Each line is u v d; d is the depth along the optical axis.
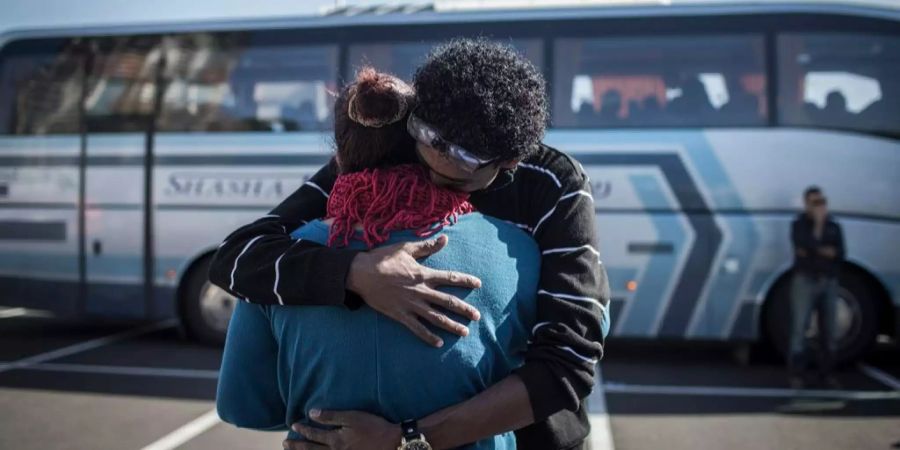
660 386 6.82
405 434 1.44
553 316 1.50
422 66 1.55
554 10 7.79
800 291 6.93
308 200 1.79
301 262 1.47
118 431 5.36
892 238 7.32
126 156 8.36
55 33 8.59
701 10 7.59
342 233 1.55
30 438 5.17
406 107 1.51
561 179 1.63
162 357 7.83
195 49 8.35
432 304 1.46
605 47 7.67
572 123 7.65
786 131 7.43
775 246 7.38
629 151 7.57
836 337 7.35
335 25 8.12
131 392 6.43
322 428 1.54
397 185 1.54
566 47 7.70
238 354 1.63
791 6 7.53
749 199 7.43
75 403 6.09
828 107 7.41
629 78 7.63
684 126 7.54
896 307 7.32
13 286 8.52
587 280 1.53
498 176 1.60
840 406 6.15
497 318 1.51
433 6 8.14
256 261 1.53
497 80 1.46
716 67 7.55
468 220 1.56
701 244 7.46
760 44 7.51
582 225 1.59
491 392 1.45
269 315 1.60
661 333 7.50
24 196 8.52
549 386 1.45
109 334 9.21
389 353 1.47
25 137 8.55
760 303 7.38
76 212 8.41
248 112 8.23
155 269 8.29
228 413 1.66
